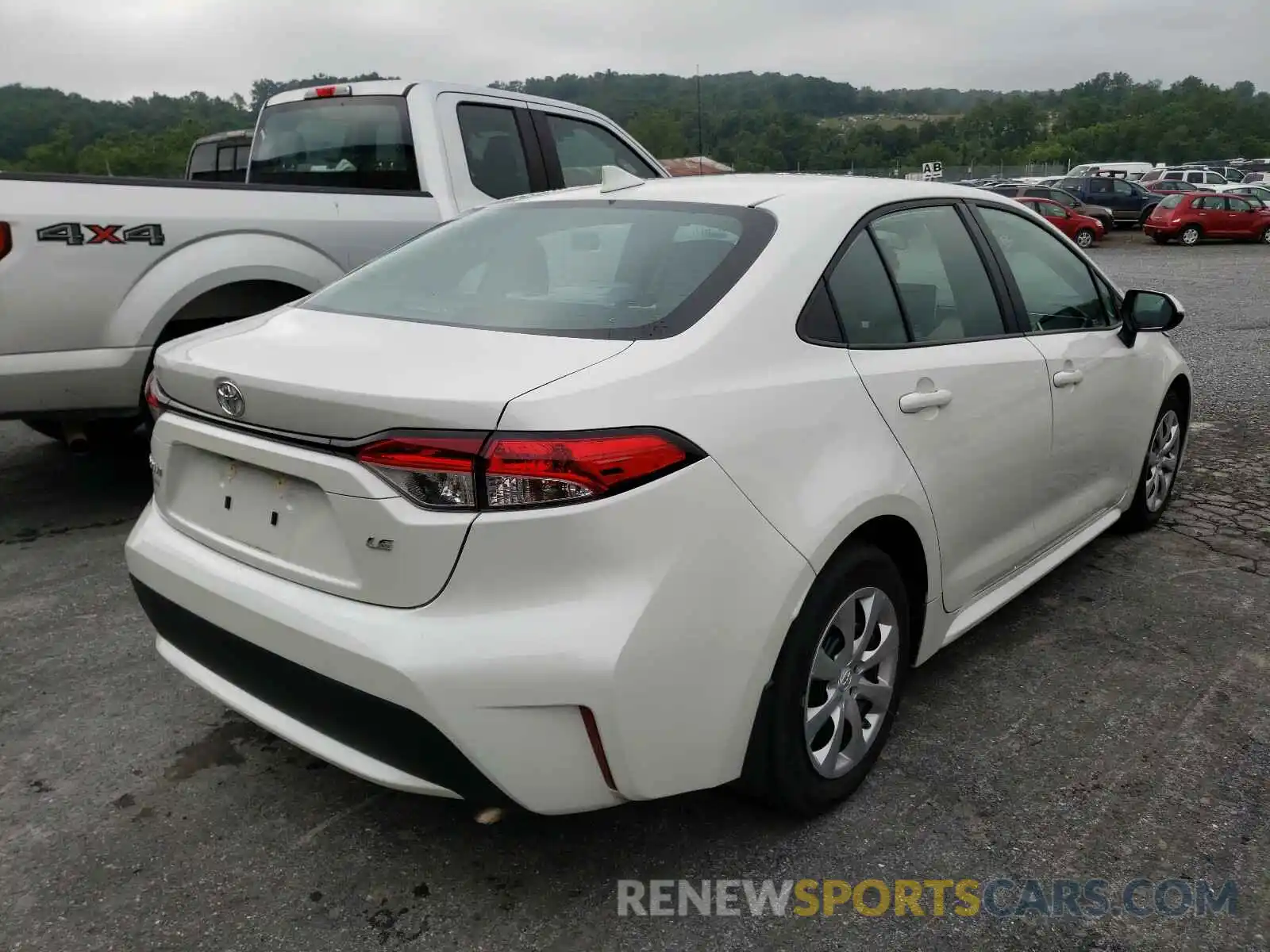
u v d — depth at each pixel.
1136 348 4.12
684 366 2.18
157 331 4.32
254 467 2.29
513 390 1.98
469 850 2.51
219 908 2.30
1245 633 3.71
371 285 2.89
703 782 2.22
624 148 6.75
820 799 2.56
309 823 2.61
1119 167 46.31
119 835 2.55
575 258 2.70
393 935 2.22
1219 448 6.20
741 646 2.18
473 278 2.74
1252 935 2.23
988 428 3.03
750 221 2.66
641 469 2.00
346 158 5.85
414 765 2.06
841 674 2.55
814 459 2.37
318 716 2.17
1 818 2.61
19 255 3.95
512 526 1.94
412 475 1.97
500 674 1.95
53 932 2.22
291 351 2.35
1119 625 3.77
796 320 2.47
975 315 3.19
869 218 2.84
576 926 2.25
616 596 1.99
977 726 3.07
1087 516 3.96
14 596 3.99
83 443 4.60
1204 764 2.87
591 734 2.02
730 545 2.14
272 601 2.19
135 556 2.60
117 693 3.25
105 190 4.18
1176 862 2.46
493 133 5.85
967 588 3.10
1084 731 3.04
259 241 4.59
